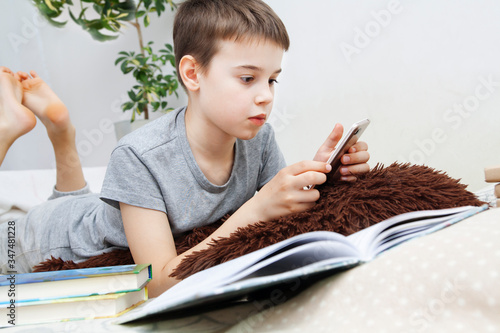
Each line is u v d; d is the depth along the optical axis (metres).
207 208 0.88
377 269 0.42
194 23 0.78
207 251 0.61
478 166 1.28
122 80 2.61
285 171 0.67
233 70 0.72
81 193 1.40
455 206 0.62
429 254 0.40
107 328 0.45
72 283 0.52
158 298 0.48
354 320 0.39
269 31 0.72
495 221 0.42
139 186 0.81
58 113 1.30
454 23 1.30
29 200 1.35
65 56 2.50
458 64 1.30
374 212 0.60
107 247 1.01
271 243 0.59
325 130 1.66
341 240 0.47
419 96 1.40
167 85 2.31
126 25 2.60
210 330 0.44
